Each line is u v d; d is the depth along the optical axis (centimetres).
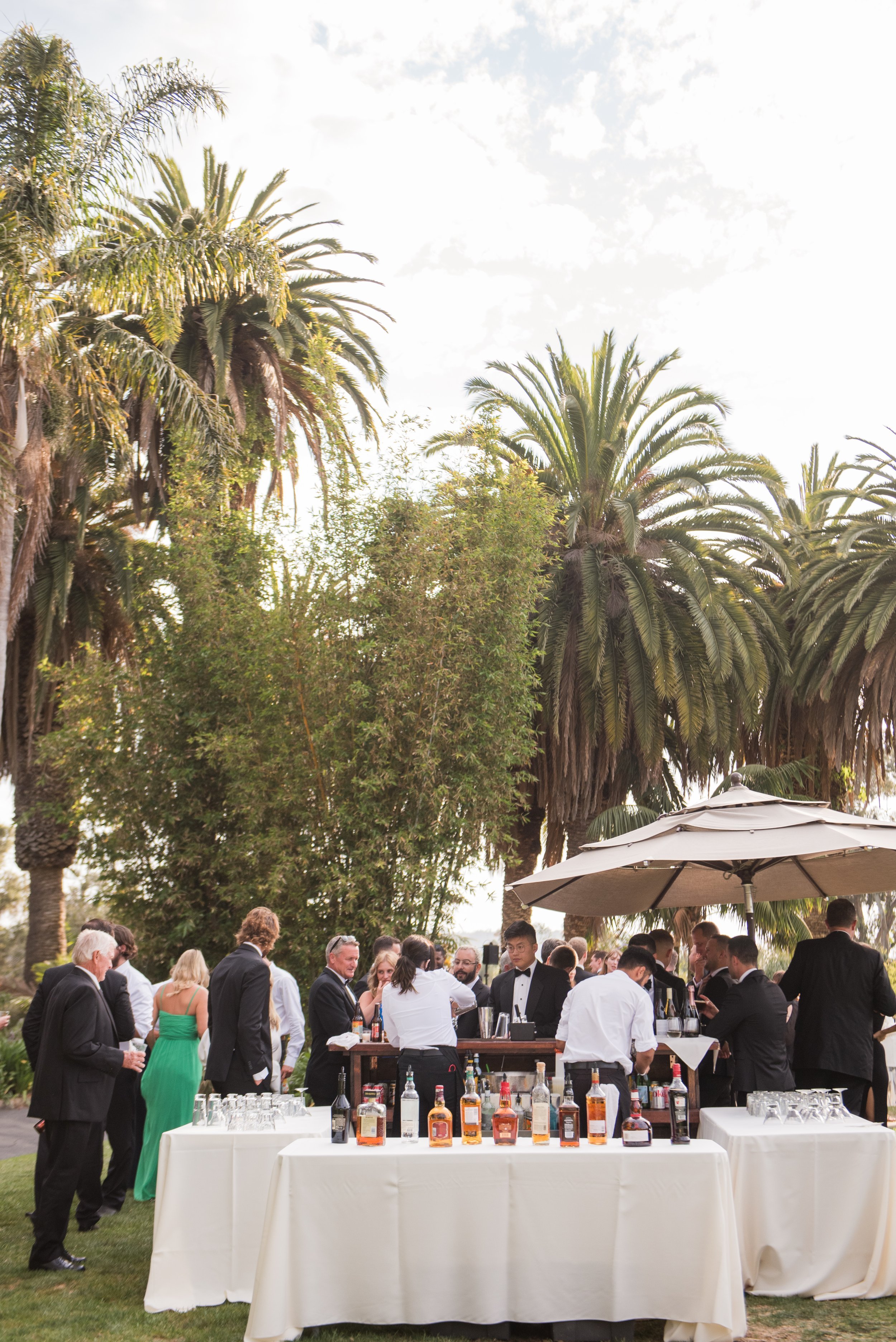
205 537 1394
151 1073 689
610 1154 490
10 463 1220
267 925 668
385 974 714
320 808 1228
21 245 1127
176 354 1792
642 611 1797
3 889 3931
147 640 1656
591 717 1889
